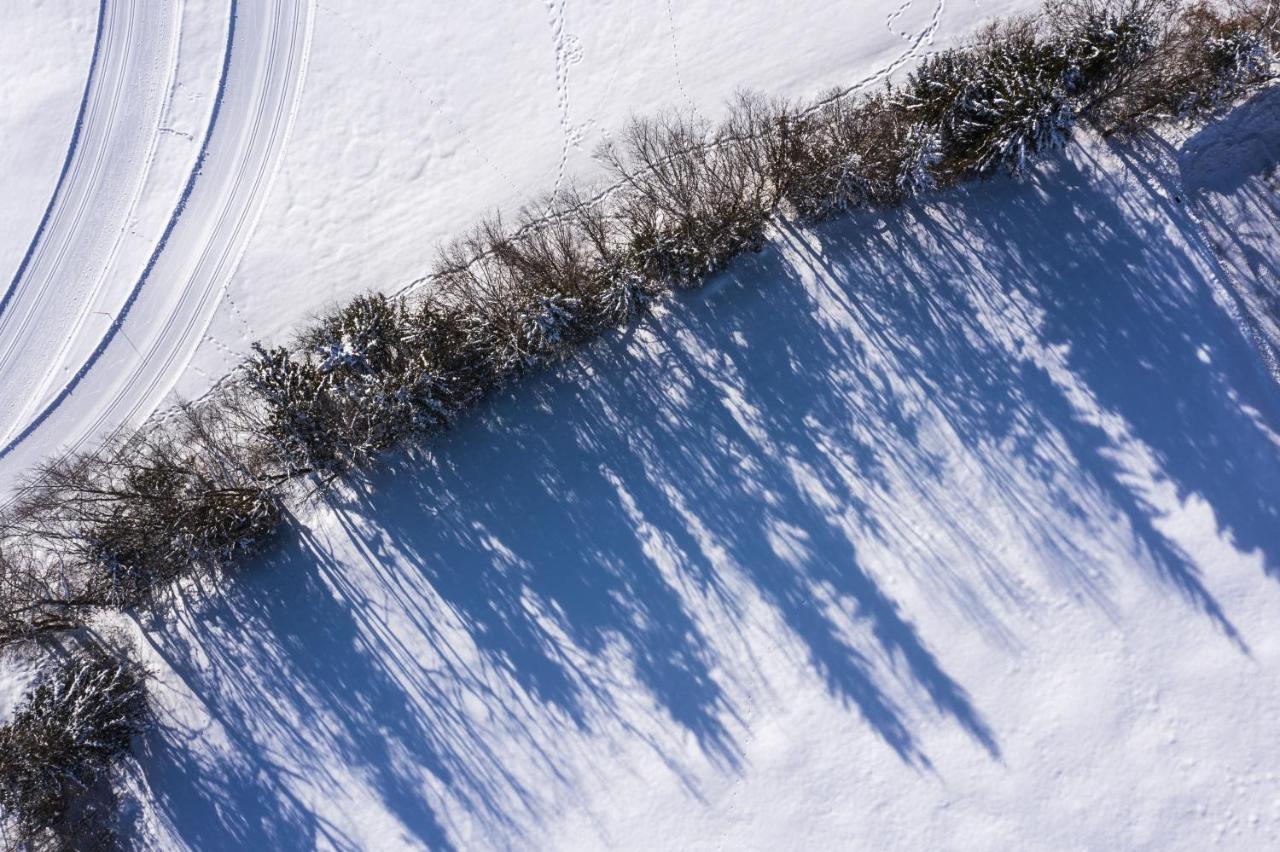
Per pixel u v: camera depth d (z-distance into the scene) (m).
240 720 26.61
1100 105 26.00
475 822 25.48
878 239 26.81
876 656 24.95
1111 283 25.95
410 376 24.12
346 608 26.89
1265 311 25.95
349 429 25.11
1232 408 24.95
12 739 24.33
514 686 26.08
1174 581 24.33
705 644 25.59
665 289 27.14
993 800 23.89
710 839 24.69
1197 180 26.64
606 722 25.59
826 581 25.44
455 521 26.89
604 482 26.59
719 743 25.09
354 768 26.08
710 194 25.72
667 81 28.80
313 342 25.14
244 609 27.14
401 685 26.39
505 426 27.08
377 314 24.58
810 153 25.03
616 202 27.83
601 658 25.89
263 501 26.03
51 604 26.02
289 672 26.73
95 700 25.33
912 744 24.45
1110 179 26.42
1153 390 25.31
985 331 26.09
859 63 28.11
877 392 26.11
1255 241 26.25
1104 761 23.70
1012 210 26.56
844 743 24.69
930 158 24.05
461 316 25.05
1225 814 23.03
